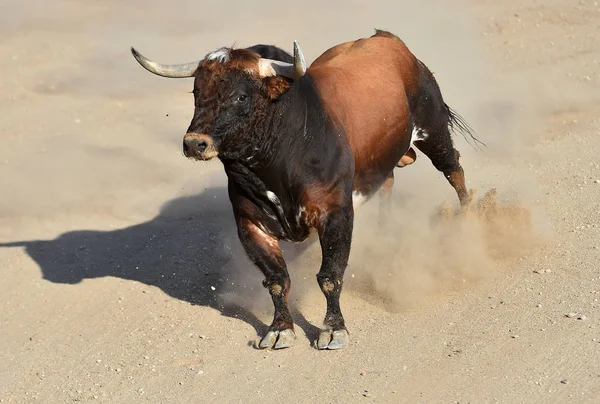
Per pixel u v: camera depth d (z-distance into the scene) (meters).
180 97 32.06
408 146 17.19
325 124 14.62
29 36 39.03
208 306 16.81
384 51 16.91
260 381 13.92
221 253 19.08
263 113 14.08
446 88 30.50
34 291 18.17
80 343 16.02
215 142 13.82
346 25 39.09
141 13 42.53
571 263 16.39
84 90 32.97
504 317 14.84
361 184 15.92
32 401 14.33
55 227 21.48
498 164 22.83
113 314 16.94
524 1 41.19
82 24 40.75
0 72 34.88
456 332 14.59
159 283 18.03
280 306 15.12
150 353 15.32
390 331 14.90
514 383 12.94
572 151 23.08
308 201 14.51
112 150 26.97
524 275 16.23
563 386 12.74
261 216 15.09
